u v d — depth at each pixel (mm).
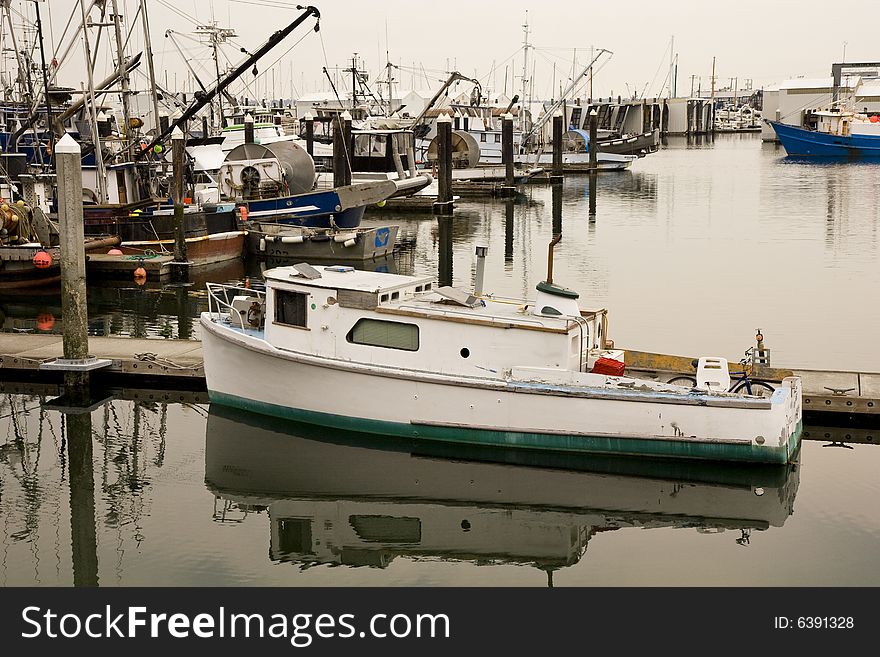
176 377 19672
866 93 133125
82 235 19062
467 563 12914
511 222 51250
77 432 17641
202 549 13281
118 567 12750
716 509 14430
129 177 39875
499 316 15977
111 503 14742
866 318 26578
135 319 27641
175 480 15570
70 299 19109
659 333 25000
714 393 15250
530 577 12523
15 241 32188
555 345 15602
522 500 14844
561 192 67938
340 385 16531
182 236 33969
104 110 48250
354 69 84875
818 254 38062
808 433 17234
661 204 58375
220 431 17516
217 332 17469
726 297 29734
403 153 58812
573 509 14516
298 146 44062
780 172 81750
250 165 43031
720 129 199250
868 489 14945
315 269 17609
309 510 14539
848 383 18141
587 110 115625
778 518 14070
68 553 13133
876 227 45469
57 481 15547
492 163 77375
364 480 15500
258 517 14289
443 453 16172
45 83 39188
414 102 99500
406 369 16141
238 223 39719
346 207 41000
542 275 34438
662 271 34750
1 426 17938
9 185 35375
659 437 15180
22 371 20219
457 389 15820
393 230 39469
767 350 18141
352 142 57781
